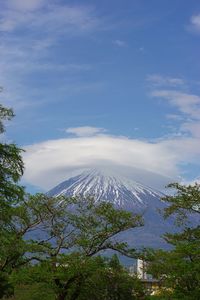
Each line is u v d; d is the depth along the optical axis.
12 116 23.25
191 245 34.53
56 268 35.19
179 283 35.03
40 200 36.25
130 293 40.22
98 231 37.34
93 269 35.22
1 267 32.38
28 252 34.94
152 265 36.81
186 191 36.22
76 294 36.47
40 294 36.34
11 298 36.19
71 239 36.88
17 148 23.06
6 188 23.14
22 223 35.47
